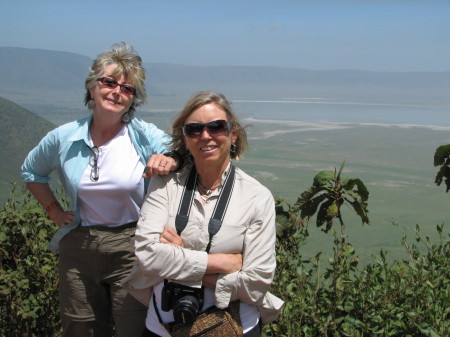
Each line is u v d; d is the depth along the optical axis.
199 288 2.77
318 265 3.94
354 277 3.92
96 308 3.58
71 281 3.52
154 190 2.98
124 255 3.46
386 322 3.50
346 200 4.23
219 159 2.88
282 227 4.25
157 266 2.77
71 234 3.49
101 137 3.41
